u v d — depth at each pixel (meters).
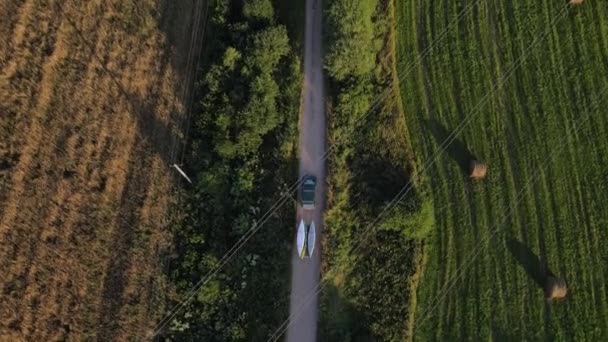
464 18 39.34
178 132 36.97
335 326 34.91
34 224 32.88
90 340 32.81
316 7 39.19
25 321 31.69
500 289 35.75
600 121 37.66
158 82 37.38
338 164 36.53
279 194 36.03
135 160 35.91
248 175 35.91
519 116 37.94
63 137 34.47
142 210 35.31
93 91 35.69
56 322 32.41
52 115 34.44
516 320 35.31
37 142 33.81
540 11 39.25
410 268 35.50
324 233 35.75
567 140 37.50
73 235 33.66
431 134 37.78
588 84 38.16
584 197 36.72
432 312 35.56
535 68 38.56
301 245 35.16
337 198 36.12
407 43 39.09
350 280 35.53
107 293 33.69
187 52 38.53
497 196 36.91
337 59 36.09
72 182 34.12
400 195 36.19
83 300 33.16
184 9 39.06
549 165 37.19
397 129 37.66
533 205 36.72
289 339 34.53
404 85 38.47
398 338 34.69
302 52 38.38
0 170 32.59
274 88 36.72
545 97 38.09
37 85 34.31
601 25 38.88
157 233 35.25
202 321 34.19
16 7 34.62
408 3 39.41
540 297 35.56
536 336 35.06
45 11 35.38
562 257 36.00
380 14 38.53
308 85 37.97
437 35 39.16
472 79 38.50
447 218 36.69
